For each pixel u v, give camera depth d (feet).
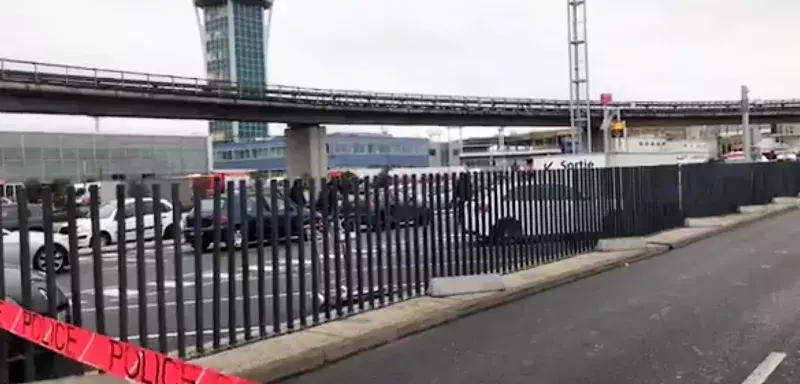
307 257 41.01
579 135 125.39
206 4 458.50
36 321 16.33
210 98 175.83
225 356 20.99
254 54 464.65
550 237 41.14
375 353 22.72
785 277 35.63
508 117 248.73
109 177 237.04
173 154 256.73
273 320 25.08
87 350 15.07
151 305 34.91
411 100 223.30
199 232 21.59
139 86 162.71
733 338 23.38
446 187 32.42
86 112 156.04
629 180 50.75
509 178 37.35
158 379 13.51
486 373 20.15
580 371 20.12
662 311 28.02
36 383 18.10
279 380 19.97
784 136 399.85
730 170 77.15
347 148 360.07
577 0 122.62
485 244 35.06
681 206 62.23
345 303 27.86
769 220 73.10
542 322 26.66
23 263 18.12
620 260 41.78
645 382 18.97
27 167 216.95
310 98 200.13
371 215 28.04
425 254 30.96
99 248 19.38
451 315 27.37
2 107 140.97
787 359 20.77
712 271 38.40
